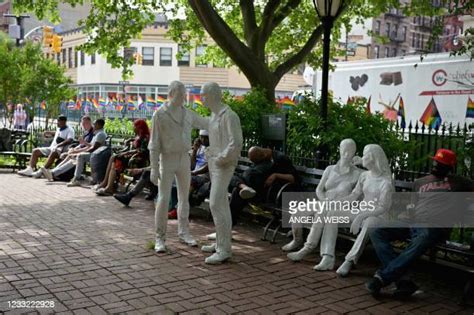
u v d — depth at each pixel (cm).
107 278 537
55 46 2445
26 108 1930
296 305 485
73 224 768
